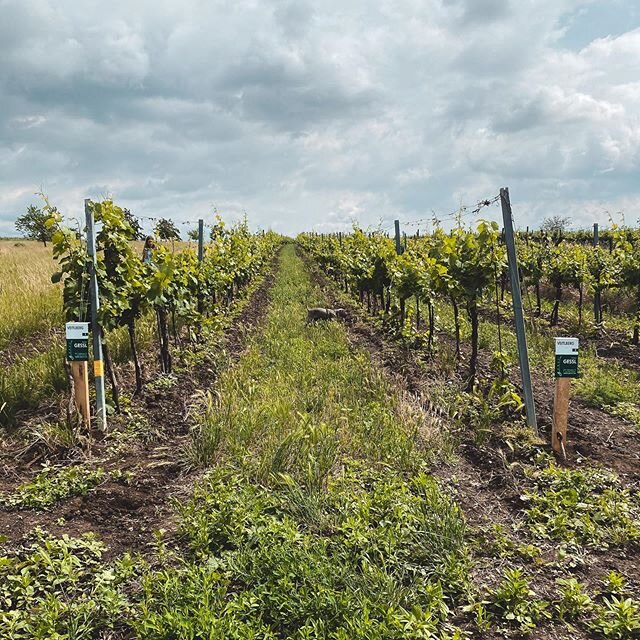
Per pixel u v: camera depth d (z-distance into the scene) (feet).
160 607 12.38
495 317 54.24
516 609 13.07
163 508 17.67
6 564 13.69
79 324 22.45
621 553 15.69
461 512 17.06
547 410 27.61
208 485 18.51
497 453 21.72
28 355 35.42
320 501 17.08
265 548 13.89
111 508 17.53
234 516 15.75
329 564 13.39
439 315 53.47
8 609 12.52
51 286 53.01
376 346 42.98
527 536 16.52
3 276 60.08
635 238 57.72
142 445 22.82
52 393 27.37
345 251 75.87
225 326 48.44
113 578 13.43
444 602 13.50
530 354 39.14
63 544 14.56
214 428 21.70
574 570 14.89
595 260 49.03
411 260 41.91
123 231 26.76
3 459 21.01
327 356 37.58
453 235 31.76
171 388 30.04
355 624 11.48
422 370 34.12
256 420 23.12
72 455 21.15
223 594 12.38
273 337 43.55
